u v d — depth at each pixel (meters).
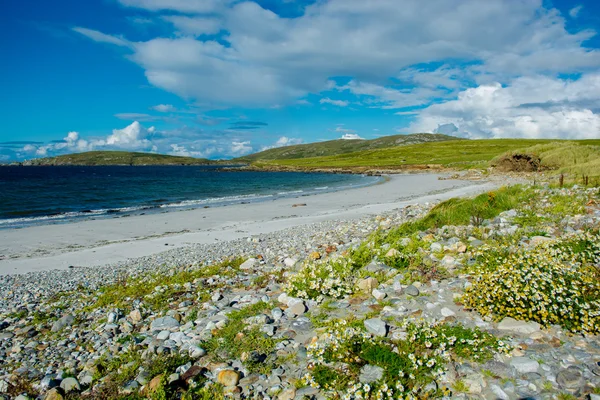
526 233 12.09
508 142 180.50
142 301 11.22
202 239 23.56
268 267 13.76
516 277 7.06
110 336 8.65
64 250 21.84
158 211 38.44
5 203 46.81
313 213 33.56
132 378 6.39
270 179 103.00
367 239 14.48
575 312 6.22
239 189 68.00
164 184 83.69
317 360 6.02
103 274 15.98
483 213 16.55
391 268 10.24
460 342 6.04
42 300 12.66
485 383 5.20
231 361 6.55
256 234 24.27
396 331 6.67
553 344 5.88
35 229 28.47
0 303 12.51
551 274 6.89
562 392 4.84
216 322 8.48
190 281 12.85
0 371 7.23
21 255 20.81
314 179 97.19
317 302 8.88
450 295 8.13
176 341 7.75
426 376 5.45
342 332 6.56
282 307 8.95
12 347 8.45
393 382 5.28
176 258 18.00
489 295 7.00
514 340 6.09
